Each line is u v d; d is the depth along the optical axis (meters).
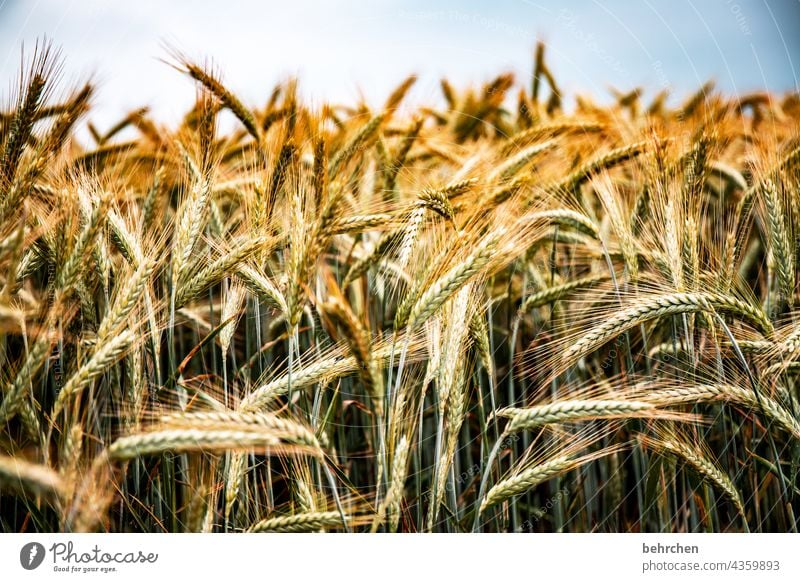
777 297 0.70
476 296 0.64
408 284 0.62
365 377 0.56
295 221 0.61
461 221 0.65
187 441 0.54
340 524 0.58
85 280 0.64
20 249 0.59
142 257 0.63
